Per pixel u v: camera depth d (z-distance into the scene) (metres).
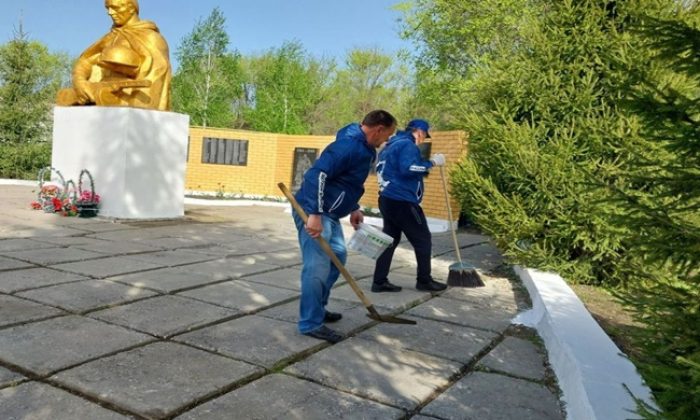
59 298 4.51
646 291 2.43
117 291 4.86
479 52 17.77
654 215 2.12
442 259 8.02
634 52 5.35
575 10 6.12
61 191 10.16
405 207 5.46
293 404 2.86
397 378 3.29
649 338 2.43
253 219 11.79
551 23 6.37
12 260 5.86
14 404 2.65
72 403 2.71
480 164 6.53
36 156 18.06
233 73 29.73
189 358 3.39
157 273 5.70
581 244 5.79
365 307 4.59
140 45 10.25
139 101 10.26
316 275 3.88
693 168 2.08
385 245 4.22
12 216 9.24
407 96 33.34
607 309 4.93
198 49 28.12
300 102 30.80
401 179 5.46
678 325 2.17
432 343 4.00
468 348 3.93
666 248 2.11
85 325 3.90
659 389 2.52
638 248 2.23
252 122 31.33
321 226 3.73
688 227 2.06
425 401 3.01
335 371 3.34
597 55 5.85
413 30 19.00
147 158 10.05
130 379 3.02
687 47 2.03
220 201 15.07
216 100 28.98
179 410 2.70
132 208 9.89
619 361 3.12
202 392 2.90
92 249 6.84
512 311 5.06
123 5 10.26
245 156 17.56
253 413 2.73
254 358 3.45
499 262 7.89
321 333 3.88
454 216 11.99
